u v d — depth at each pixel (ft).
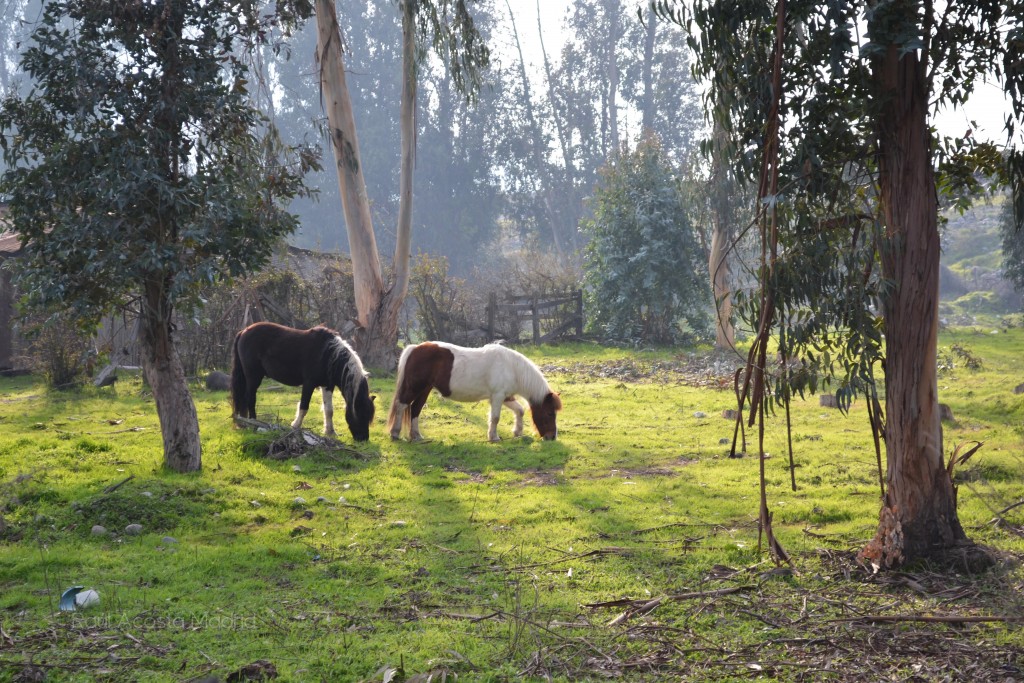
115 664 16.74
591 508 30.91
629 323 102.22
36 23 32.50
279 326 45.27
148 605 20.34
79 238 29.76
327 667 16.81
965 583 21.39
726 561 24.34
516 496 32.96
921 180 21.99
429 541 26.81
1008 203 109.81
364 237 75.61
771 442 43.04
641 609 20.25
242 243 32.22
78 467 35.22
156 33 31.01
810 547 25.29
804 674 16.52
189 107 32.22
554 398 44.39
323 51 72.08
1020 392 51.13
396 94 195.11
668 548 25.77
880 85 21.86
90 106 30.45
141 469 34.86
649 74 193.06
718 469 37.29
